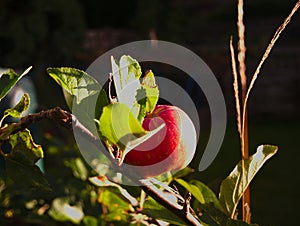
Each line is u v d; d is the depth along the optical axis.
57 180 1.17
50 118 0.52
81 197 1.14
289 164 4.66
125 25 8.08
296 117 6.41
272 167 4.61
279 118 6.43
